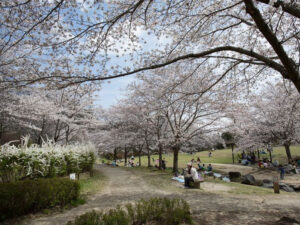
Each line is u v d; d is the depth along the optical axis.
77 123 16.41
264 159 20.41
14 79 4.37
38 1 4.10
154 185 9.70
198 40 7.02
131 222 3.67
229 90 8.00
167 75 12.29
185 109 15.27
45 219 4.49
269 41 4.25
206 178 12.77
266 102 17.41
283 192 8.73
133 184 10.00
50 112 11.60
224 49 5.14
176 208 3.97
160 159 18.17
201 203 6.13
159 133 18.05
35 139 16.67
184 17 5.94
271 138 18.39
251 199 6.86
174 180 11.31
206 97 12.01
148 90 14.94
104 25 4.66
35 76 4.86
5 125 13.70
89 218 3.18
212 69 7.40
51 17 4.24
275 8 4.37
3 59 6.02
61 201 5.48
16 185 4.66
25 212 4.69
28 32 3.94
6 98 9.66
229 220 4.44
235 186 9.88
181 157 33.94
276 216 4.79
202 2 6.19
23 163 6.23
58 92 12.94
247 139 19.72
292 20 6.01
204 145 18.38
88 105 14.57
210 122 14.97
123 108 19.89
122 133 21.83
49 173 7.24
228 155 33.53
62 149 8.86
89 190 8.05
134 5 4.88
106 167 22.00
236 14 6.73
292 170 15.84
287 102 13.65
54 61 4.99
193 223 4.04
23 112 10.56
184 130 14.57
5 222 4.22
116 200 6.48
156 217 3.87
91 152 12.61
